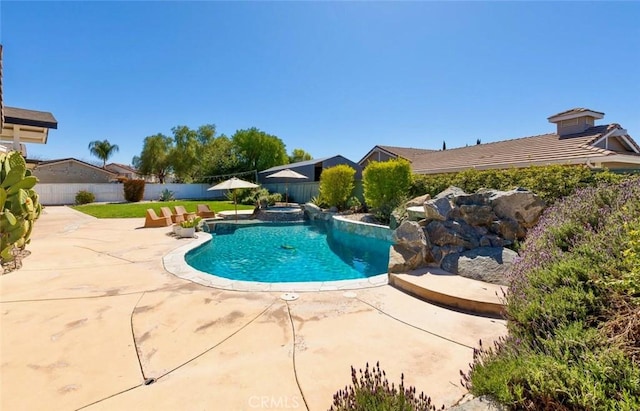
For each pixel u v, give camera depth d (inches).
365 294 192.5
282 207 821.2
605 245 91.0
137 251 307.7
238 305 172.4
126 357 118.8
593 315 76.1
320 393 98.4
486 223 242.5
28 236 253.9
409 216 358.6
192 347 127.0
